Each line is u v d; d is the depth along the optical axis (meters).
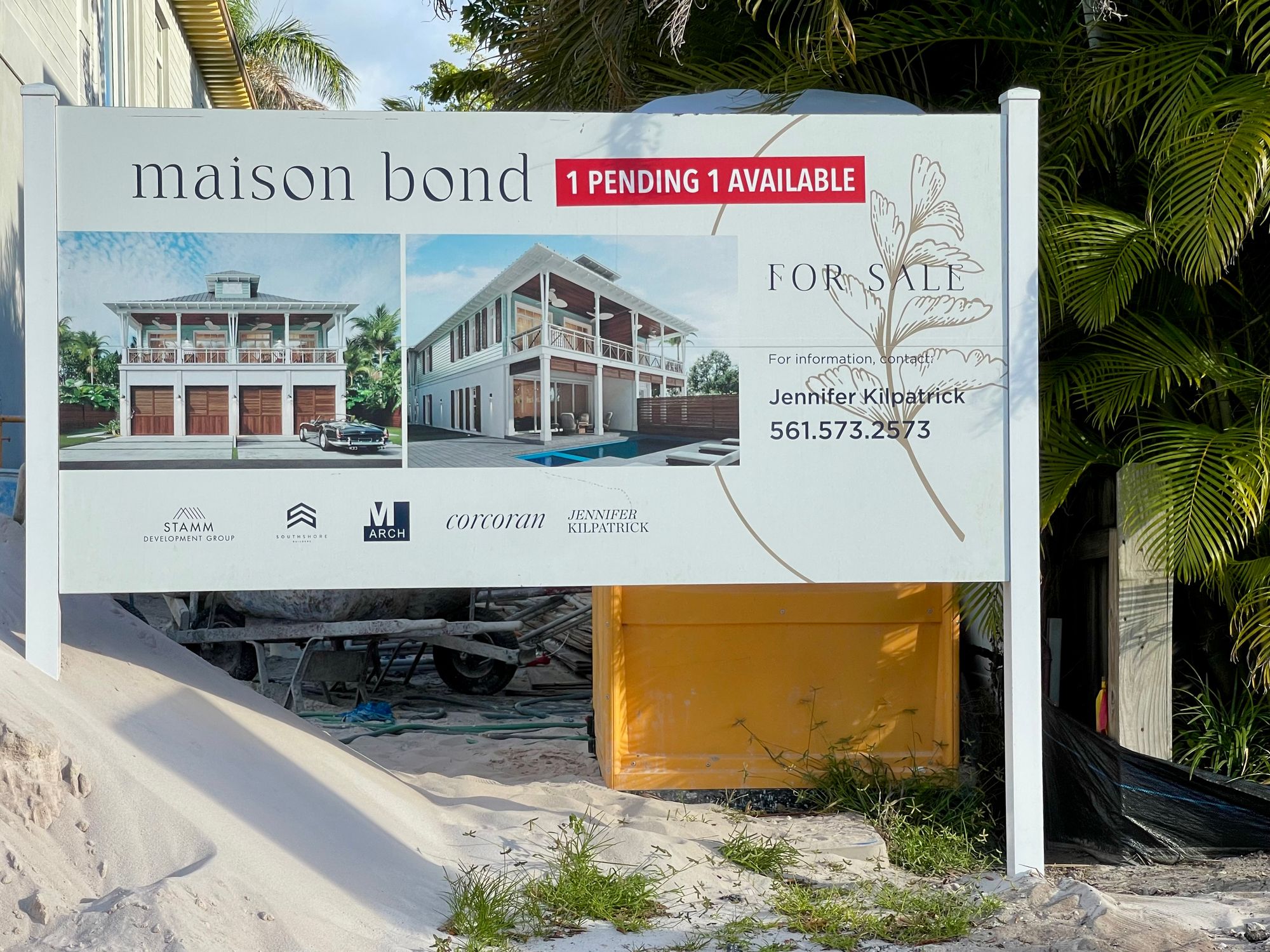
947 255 5.64
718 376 5.59
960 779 6.73
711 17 8.74
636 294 5.57
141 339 5.40
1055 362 6.94
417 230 5.51
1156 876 5.98
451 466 5.48
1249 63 6.70
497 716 9.67
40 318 5.35
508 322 5.53
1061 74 7.30
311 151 5.48
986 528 5.62
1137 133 7.29
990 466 5.63
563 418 5.54
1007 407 5.62
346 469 5.46
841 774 6.55
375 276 5.49
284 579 5.42
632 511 5.54
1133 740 6.34
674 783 6.64
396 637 9.84
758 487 5.57
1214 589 7.04
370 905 4.59
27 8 11.23
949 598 6.68
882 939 4.69
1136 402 6.68
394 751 8.01
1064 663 7.07
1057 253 6.51
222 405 5.43
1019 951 4.52
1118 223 6.50
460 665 10.63
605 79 9.12
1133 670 6.34
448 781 6.80
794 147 5.61
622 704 6.68
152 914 3.79
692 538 5.56
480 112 5.53
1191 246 6.02
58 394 5.34
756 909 5.05
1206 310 7.13
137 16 16.92
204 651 10.41
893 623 6.71
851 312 5.61
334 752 6.23
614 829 5.82
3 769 4.16
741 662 6.70
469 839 5.63
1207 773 6.55
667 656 6.70
